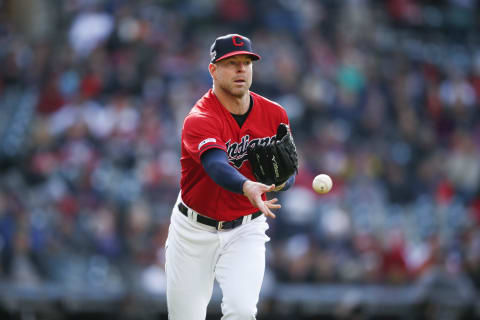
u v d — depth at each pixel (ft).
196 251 55.31
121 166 140.97
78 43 172.14
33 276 113.39
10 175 138.51
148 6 186.70
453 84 199.93
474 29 231.71
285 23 188.96
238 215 54.39
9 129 157.58
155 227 126.21
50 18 191.31
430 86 199.52
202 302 57.11
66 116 151.94
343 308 116.88
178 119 155.63
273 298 114.93
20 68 176.45
